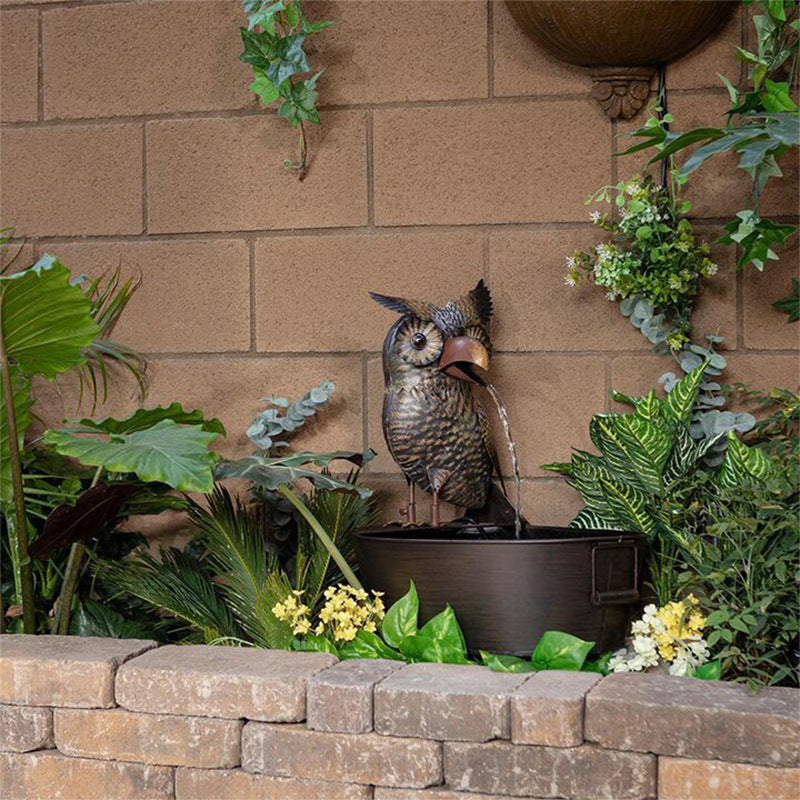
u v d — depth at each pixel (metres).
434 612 2.30
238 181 2.88
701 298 2.68
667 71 2.67
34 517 2.83
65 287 2.32
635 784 1.92
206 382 2.91
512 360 2.76
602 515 2.59
